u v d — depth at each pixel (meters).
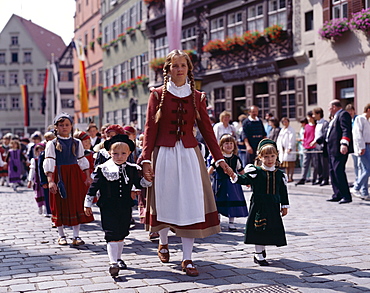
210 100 25.12
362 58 16.89
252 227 4.93
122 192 4.87
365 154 10.19
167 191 4.66
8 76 68.25
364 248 5.66
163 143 4.73
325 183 12.91
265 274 4.59
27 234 7.12
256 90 22.27
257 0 21.34
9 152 15.35
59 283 4.36
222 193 7.17
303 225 7.32
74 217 6.29
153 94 4.80
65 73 64.69
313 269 4.75
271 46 20.88
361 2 16.72
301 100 19.73
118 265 4.57
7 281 4.46
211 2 23.88
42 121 67.50
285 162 14.20
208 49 23.64
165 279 4.45
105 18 38.78
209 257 5.36
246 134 12.16
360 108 17.03
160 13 28.91
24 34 68.44
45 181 6.86
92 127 10.52
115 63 36.88
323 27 17.94
